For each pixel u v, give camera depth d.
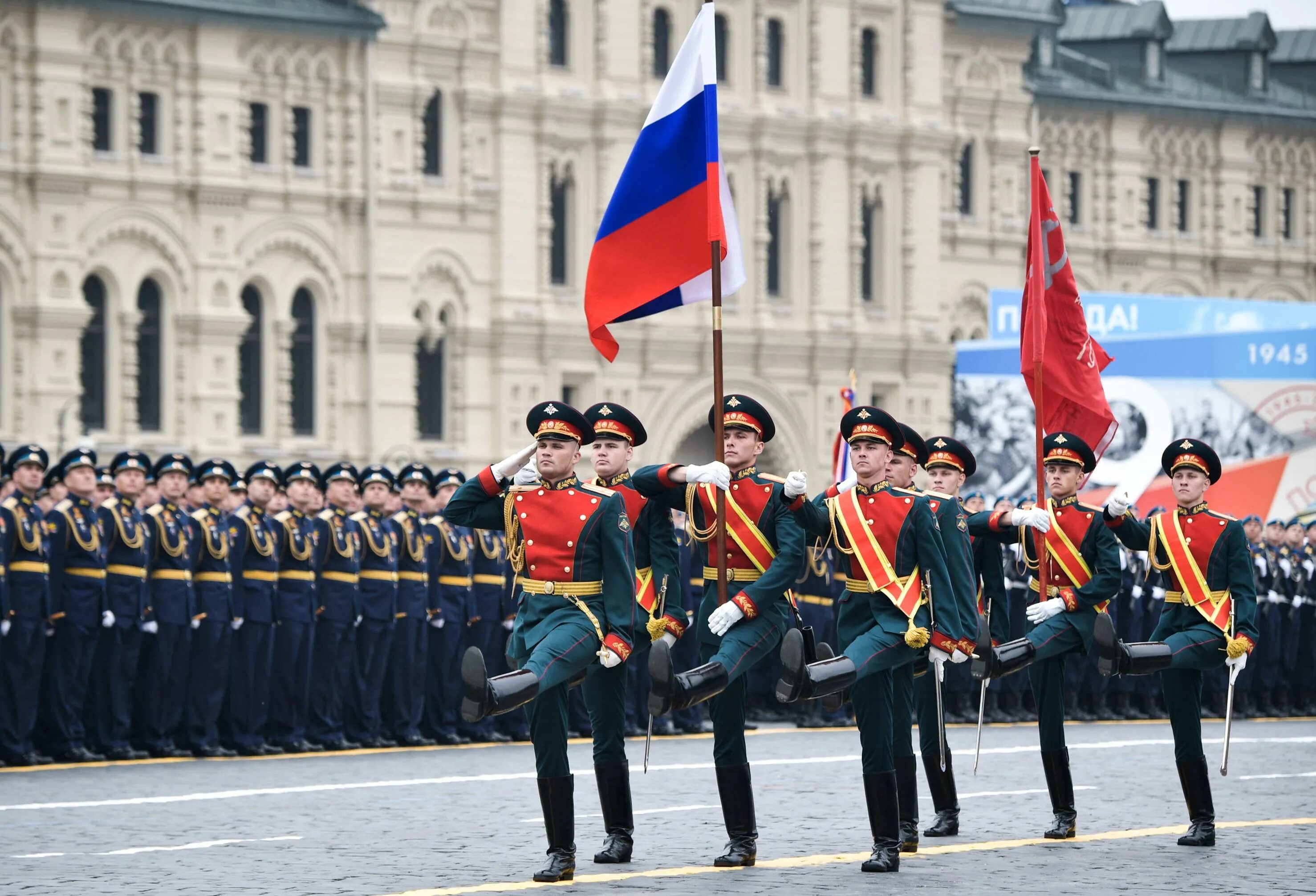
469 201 119.50
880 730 30.50
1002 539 34.72
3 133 103.69
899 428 32.03
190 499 51.47
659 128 32.72
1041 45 145.75
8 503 46.22
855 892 28.34
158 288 109.50
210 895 28.06
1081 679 65.12
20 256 104.06
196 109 109.75
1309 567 71.62
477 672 27.03
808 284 132.62
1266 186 156.38
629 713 55.81
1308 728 61.66
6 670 45.97
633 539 31.12
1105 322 83.94
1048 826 36.06
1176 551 34.44
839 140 133.50
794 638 28.75
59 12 104.75
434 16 118.56
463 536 54.12
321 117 114.88
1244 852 32.62
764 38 130.50
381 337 116.25
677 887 28.62
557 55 124.62
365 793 40.34
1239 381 84.62
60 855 31.80
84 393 107.19
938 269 137.75
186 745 49.72
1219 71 155.00
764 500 30.53
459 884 29.08
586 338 124.06
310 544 50.66
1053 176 145.38
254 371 113.25
